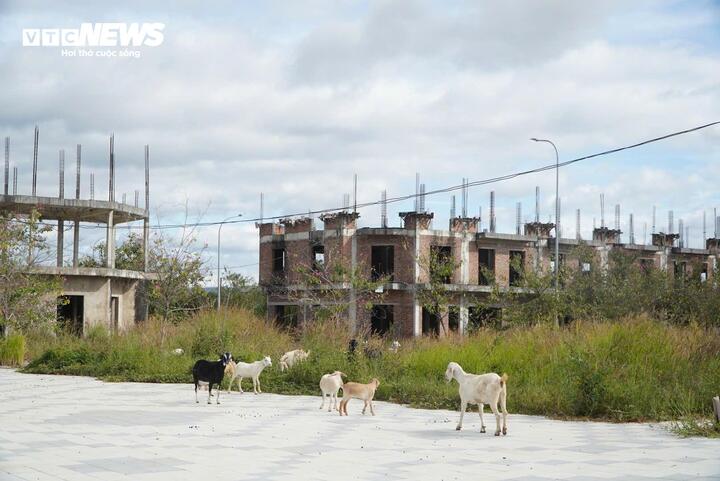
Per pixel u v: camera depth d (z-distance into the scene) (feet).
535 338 73.10
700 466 35.73
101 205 141.59
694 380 58.95
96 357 92.12
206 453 38.70
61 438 43.34
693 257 209.36
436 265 157.99
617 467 35.42
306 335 88.17
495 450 40.19
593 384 55.52
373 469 34.71
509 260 180.04
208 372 62.39
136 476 32.81
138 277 148.56
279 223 185.57
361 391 55.52
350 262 167.53
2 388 73.41
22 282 116.16
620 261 171.01
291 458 37.42
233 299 182.09
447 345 78.18
